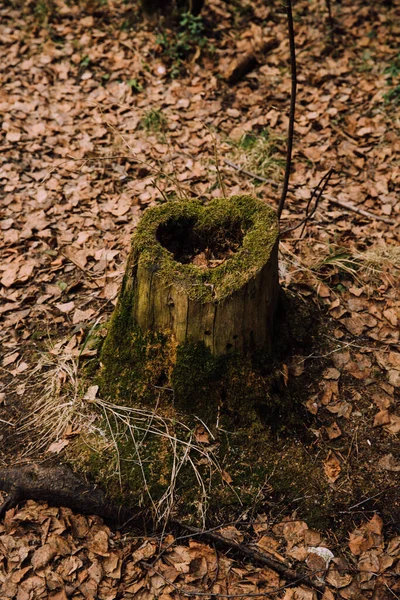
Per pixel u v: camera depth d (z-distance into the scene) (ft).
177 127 19.79
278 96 20.84
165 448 11.29
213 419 11.53
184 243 12.00
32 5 24.06
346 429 12.11
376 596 10.32
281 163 18.45
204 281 10.79
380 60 21.94
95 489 10.99
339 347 13.28
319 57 22.16
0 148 18.80
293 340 12.93
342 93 20.81
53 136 19.45
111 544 10.82
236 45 22.61
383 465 11.68
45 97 20.84
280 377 12.00
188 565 10.55
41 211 16.79
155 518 10.91
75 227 16.39
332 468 11.51
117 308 11.96
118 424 11.59
